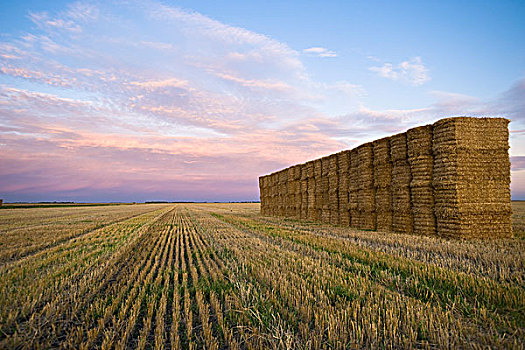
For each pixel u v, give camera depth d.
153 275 8.79
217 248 12.61
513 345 4.16
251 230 18.86
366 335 4.68
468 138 12.95
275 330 4.84
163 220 31.05
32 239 15.43
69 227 21.83
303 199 27.91
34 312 5.71
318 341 4.41
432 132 14.05
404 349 4.29
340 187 21.17
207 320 5.28
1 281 7.60
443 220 13.35
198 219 31.12
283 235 15.84
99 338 4.88
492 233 12.80
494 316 5.16
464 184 12.81
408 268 7.95
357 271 8.27
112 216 36.66
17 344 4.50
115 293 7.01
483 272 7.43
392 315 5.16
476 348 4.16
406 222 15.29
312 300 6.08
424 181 14.14
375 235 14.34
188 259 10.95
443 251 10.06
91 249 12.65
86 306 6.17
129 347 4.61
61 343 4.62
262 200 40.75
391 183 16.39
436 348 4.27
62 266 9.34
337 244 12.20
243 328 5.04
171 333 4.80
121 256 11.45
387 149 16.61
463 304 5.60
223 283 7.48
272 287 7.06
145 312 6.00
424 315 5.18
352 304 5.71
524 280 6.70
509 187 13.11
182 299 6.66
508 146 13.11
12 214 40.34
